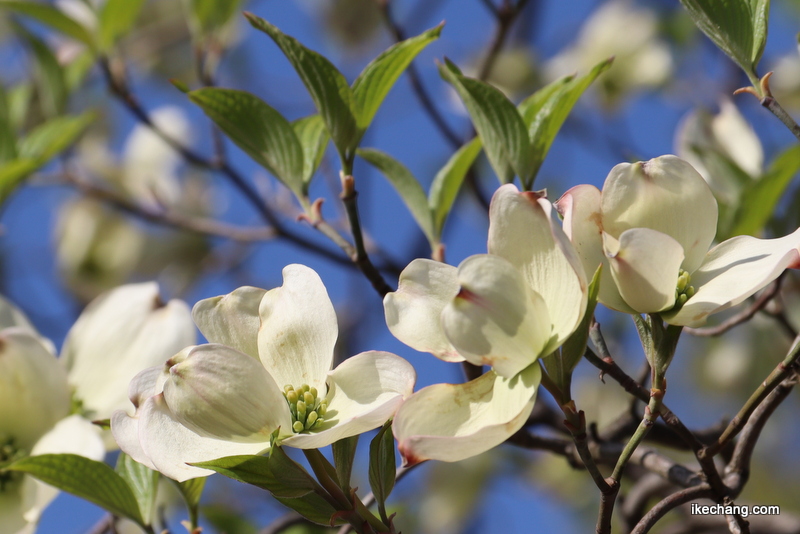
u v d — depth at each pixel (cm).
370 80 87
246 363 79
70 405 93
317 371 81
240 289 82
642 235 78
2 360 92
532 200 78
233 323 81
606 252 79
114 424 81
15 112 125
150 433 80
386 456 80
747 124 100
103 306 96
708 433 92
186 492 86
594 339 83
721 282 79
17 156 102
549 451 91
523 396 78
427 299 79
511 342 78
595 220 80
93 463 85
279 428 78
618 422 92
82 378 95
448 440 77
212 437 79
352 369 80
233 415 79
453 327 78
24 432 92
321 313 81
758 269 79
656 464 88
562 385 78
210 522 101
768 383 80
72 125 103
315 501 79
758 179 92
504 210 79
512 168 89
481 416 78
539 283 79
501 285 78
